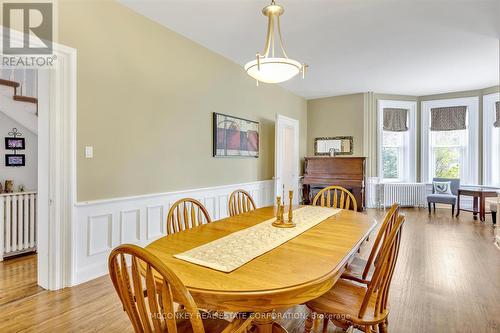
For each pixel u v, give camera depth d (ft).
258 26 10.22
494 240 12.32
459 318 6.32
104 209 8.41
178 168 10.82
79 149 7.74
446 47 12.14
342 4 8.79
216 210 12.67
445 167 20.29
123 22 8.80
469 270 9.02
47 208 7.47
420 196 19.95
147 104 9.61
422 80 17.12
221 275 3.69
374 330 5.03
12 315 6.32
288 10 9.11
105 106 8.36
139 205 9.41
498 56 13.20
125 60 8.89
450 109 20.01
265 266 3.99
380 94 20.31
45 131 7.42
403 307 6.79
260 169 16.03
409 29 10.46
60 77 7.33
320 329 6.02
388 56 13.17
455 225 15.12
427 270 9.04
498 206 11.82
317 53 12.78
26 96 11.78
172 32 10.48
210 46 11.97
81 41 7.74
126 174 8.98
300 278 3.61
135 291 3.07
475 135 19.17
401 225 4.45
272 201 17.02
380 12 9.28
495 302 7.02
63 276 7.56
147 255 2.91
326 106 21.42
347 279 5.83
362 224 6.53
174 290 2.94
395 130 20.76
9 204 10.11
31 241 10.74
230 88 13.56
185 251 4.57
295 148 18.81
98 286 7.73
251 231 5.81
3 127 12.13
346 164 18.29
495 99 18.21
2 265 9.48
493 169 18.40
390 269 4.27
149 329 3.13
